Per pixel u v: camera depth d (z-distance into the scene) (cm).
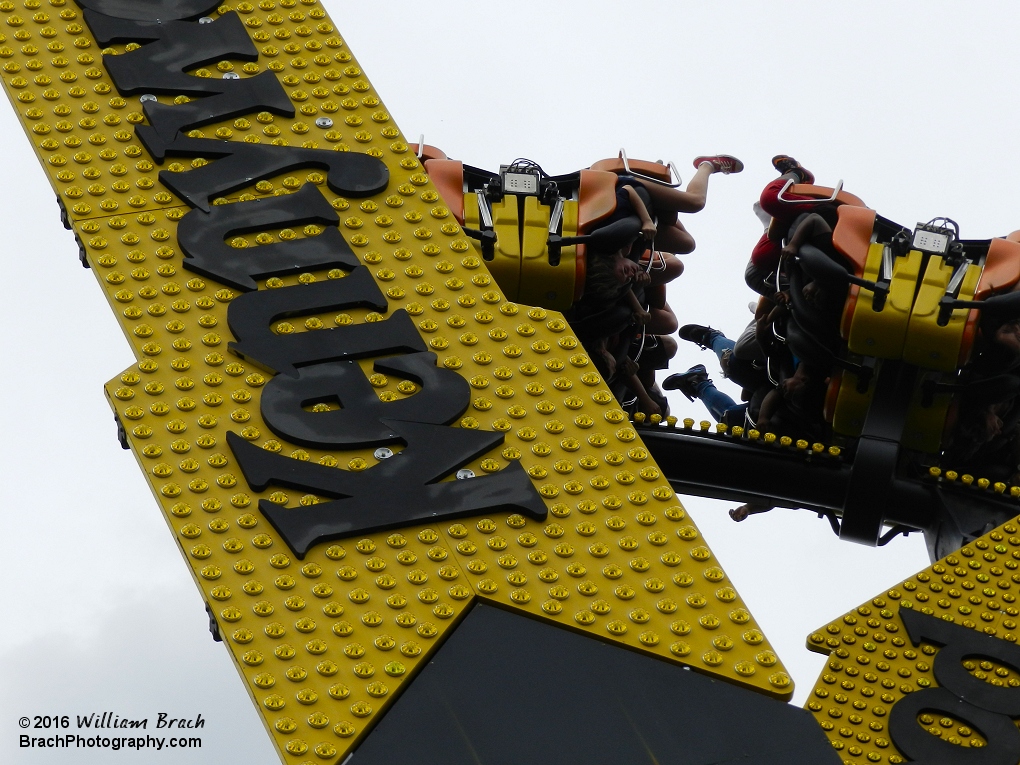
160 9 9138
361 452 6988
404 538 6619
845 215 9019
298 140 8550
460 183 9194
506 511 6762
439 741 5934
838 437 9669
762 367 10188
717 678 6241
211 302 7588
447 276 7919
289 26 9169
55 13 9094
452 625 6325
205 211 8000
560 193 9244
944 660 7788
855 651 7875
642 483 6969
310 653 6166
